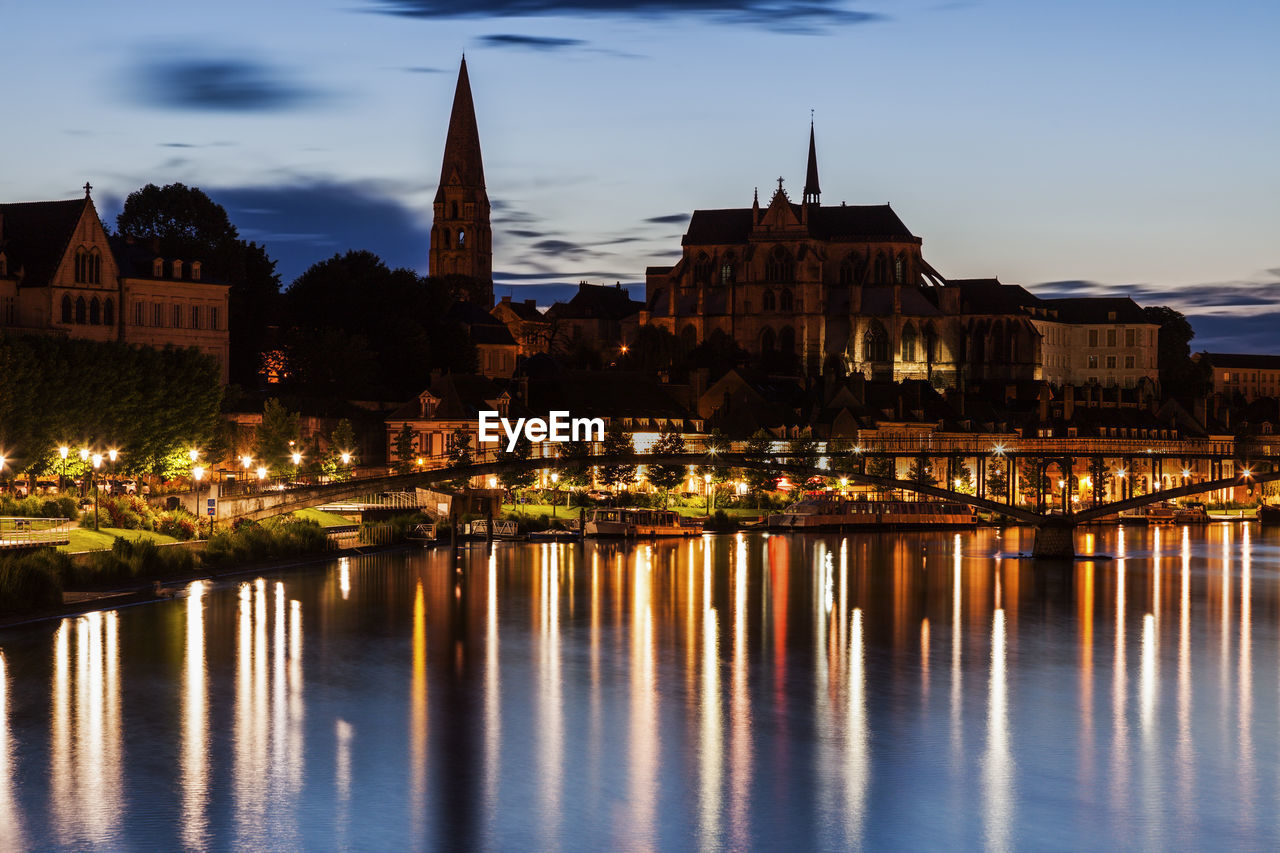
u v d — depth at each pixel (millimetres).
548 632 114250
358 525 175625
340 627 112688
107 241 188000
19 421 147125
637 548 184500
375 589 134125
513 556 169500
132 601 119188
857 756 78125
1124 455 196750
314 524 164000
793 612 128000
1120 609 133250
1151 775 75562
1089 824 68188
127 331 189500
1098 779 74750
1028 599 139625
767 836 66062
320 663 98875
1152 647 112125
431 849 63875
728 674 98438
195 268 198000
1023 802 71000
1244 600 140500
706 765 76125
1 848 63312
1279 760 78312
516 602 129625
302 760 75750
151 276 193750
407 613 120750
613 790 71750
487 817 67688
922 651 108812
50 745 77562
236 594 126625
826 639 113688
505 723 83938
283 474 181750
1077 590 147125
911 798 71312
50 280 181750
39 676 92125
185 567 134250
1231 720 86938
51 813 67375
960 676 99062
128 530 136375
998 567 169250
